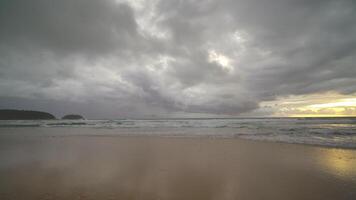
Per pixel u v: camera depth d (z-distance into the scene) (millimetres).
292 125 33031
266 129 25578
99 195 5121
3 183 5949
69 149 11656
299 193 5402
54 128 30734
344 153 10438
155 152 10852
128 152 10781
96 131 24578
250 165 8188
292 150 11273
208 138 16906
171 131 24078
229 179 6512
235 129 26516
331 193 5391
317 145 12820
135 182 6156
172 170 7492
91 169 7543
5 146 12711
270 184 6062
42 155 9945
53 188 5566
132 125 39094
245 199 5027
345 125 31219
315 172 7238
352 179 6465
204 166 8039
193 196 5180
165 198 5027
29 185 5805
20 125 39062
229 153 10562
